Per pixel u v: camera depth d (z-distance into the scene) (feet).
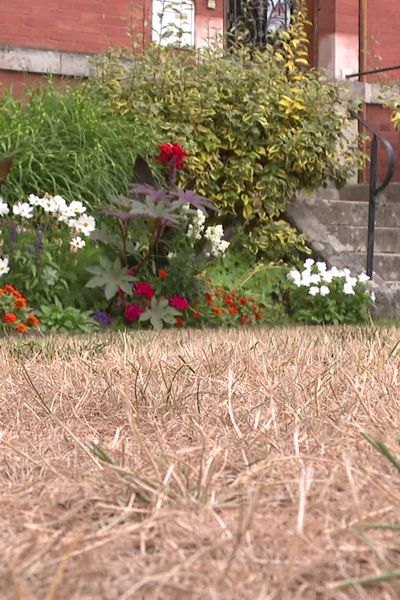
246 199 35.12
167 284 28.37
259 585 3.56
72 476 6.09
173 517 4.56
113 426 8.37
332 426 7.36
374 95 42.45
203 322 28.68
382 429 7.38
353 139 41.45
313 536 4.17
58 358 13.52
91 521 4.79
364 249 37.17
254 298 31.01
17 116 30.42
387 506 4.75
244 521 4.46
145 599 3.44
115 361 12.17
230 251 34.19
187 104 34.37
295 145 35.70
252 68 36.81
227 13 41.98
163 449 6.95
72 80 36.32
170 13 39.68
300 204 36.65
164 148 28.55
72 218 28.40
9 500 5.32
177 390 9.78
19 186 28.12
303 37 38.60
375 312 32.48
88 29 38.11
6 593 3.45
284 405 8.57
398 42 43.78
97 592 3.50
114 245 27.78
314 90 36.50
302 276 31.63
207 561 3.83
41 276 26.66
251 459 6.40
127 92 34.45
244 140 35.35
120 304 27.66
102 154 30.07
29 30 37.19
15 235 26.45
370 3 43.32
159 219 28.04
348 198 40.09
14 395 10.14
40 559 3.98
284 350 14.02
